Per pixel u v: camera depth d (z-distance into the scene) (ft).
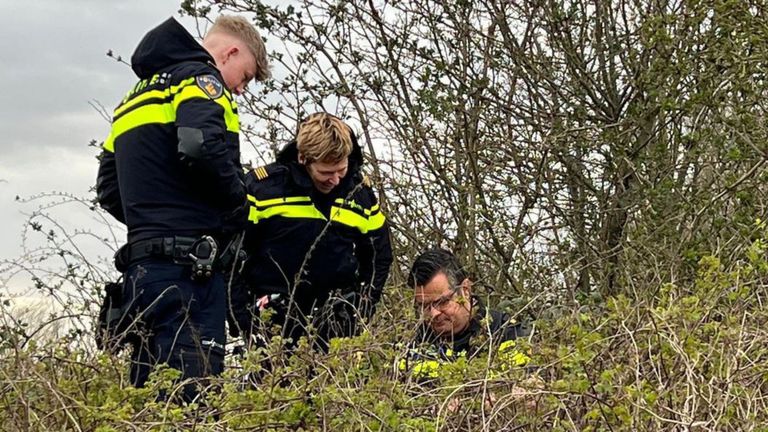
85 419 9.00
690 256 15.89
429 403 9.35
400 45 19.89
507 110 20.24
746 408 9.48
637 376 8.95
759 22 16.63
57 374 9.70
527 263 17.99
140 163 11.94
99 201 13.08
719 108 17.69
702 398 9.04
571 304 12.44
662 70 17.74
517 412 9.37
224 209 12.14
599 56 20.44
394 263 20.31
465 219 19.70
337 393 8.80
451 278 12.17
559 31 20.15
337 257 13.83
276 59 19.77
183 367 10.98
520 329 12.52
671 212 17.33
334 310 13.65
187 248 11.70
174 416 8.68
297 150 13.73
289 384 10.53
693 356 9.28
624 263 17.46
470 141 19.72
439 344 11.88
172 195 11.91
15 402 8.99
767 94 17.79
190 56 12.23
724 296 10.98
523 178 20.08
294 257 13.71
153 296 11.57
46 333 10.72
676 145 18.38
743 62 16.65
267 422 8.87
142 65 12.31
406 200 20.15
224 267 12.15
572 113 20.02
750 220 15.72
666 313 9.73
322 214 13.76
